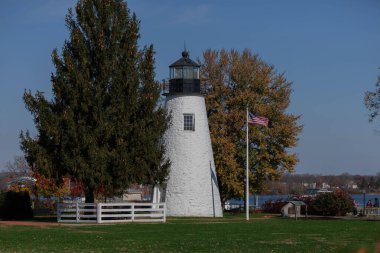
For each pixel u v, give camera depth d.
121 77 39.31
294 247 23.45
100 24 39.59
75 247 23.42
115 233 29.75
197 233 29.81
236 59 56.66
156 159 39.72
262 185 56.84
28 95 38.41
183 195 46.53
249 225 35.47
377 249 17.81
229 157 53.62
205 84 56.91
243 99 54.59
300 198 55.84
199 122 47.72
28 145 38.09
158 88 40.56
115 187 39.06
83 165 37.41
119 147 38.62
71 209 38.12
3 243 24.81
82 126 37.91
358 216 48.44
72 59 39.16
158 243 24.92
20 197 42.44
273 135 55.62
